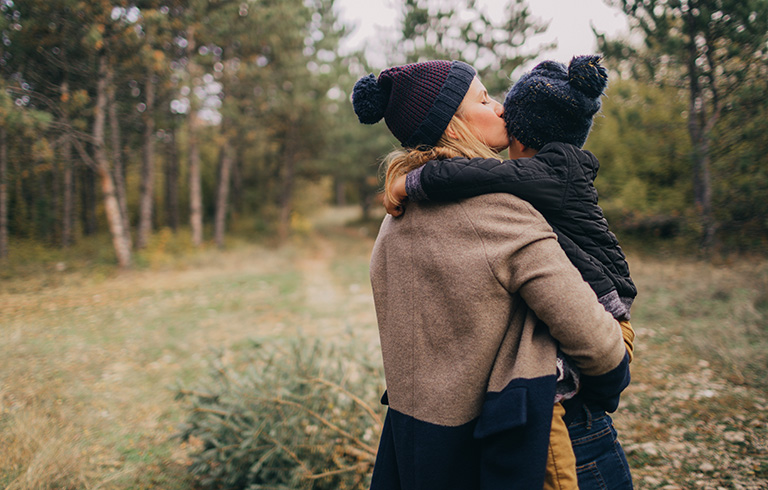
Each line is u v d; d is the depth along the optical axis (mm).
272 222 20906
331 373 2619
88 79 10492
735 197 6285
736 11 4977
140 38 10117
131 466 2721
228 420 2336
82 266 11492
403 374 980
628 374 880
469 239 879
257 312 7195
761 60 5023
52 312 7027
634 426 2760
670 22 5777
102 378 4227
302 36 15344
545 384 815
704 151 5938
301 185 23062
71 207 14656
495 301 856
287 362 2570
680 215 7695
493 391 850
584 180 913
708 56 5477
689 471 2271
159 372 4438
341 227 29562
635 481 2236
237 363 4035
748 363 3439
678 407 2939
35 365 4355
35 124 8805
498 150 1024
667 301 5277
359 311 7145
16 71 9594
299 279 10367
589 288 823
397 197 994
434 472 905
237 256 14164
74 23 9430
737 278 5570
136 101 13016
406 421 963
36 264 11430
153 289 9031
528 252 826
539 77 944
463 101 978
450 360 910
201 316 6902
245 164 22609
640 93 7172
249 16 13656
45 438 2811
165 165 20844
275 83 15930
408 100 984
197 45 12844
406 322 975
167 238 14398
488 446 832
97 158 10953
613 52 6621
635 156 8359
